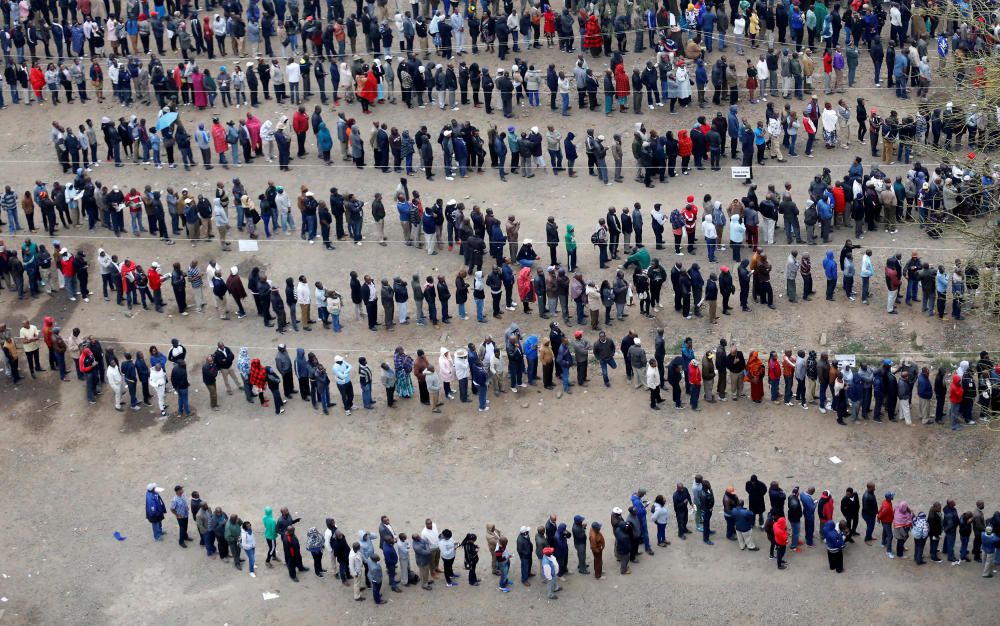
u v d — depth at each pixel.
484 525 42.03
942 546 41.00
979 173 46.69
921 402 44.44
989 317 46.75
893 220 52.38
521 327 49.28
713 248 51.34
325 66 62.94
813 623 38.59
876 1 62.31
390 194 55.91
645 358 46.03
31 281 51.94
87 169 58.16
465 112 60.25
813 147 57.56
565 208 54.59
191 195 55.94
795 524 40.56
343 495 43.44
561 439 45.09
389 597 40.12
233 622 39.44
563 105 59.66
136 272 50.69
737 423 45.28
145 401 47.44
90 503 43.84
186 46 63.81
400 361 46.12
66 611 40.16
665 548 41.28
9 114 62.03
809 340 47.91
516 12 64.81
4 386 48.59
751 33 62.16
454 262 52.47
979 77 48.53
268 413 46.75
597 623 38.91
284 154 57.22
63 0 65.06
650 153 55.00
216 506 43.12
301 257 52.97
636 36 62.84
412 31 62.78
